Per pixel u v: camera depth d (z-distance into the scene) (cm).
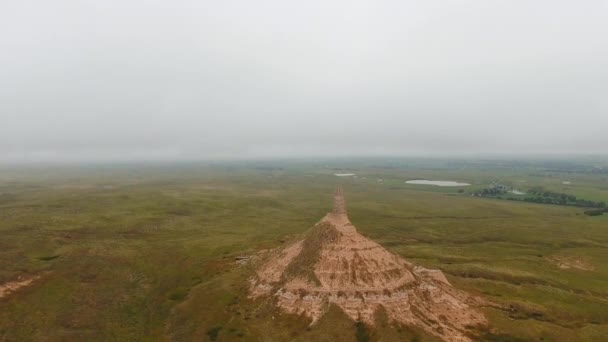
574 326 9956
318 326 8900
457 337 8738
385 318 9044
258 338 8694
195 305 10400
